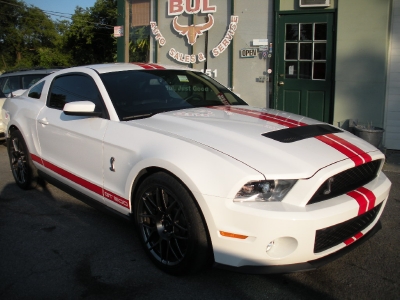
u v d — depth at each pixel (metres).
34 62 37.25
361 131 6.39
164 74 4.39
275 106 8.01
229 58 8.28
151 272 3.21
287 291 2.95
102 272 3.22
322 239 2.72
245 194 2.64
